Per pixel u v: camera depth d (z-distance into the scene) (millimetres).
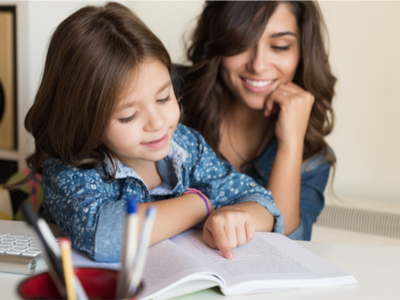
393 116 1872
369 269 657
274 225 890
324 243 782
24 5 1447
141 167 924
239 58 1210
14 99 1504
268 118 1347
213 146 1351
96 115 714
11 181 1145
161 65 746
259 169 1310
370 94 1896
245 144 1382
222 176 1014
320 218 1770
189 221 762
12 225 782
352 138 1938
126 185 861
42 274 337
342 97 1935
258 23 1153
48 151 854
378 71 1875
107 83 699
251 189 941
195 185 1009
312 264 643
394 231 1659
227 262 630
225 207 776
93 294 344
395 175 1888
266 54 1192
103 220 669
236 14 1169
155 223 689
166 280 531
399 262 692
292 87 1248
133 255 297
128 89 696
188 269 549
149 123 723
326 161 1347
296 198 1153
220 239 675
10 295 515
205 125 1350
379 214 1689
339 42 1912
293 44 1220
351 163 1950
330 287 586
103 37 723
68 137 767
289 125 1173
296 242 779
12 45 1479
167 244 666
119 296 299
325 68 1336
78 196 739
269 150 1310
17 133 1517
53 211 787
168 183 948
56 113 771
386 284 602
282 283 568
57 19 1533
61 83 753
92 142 744
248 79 1225
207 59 1289
